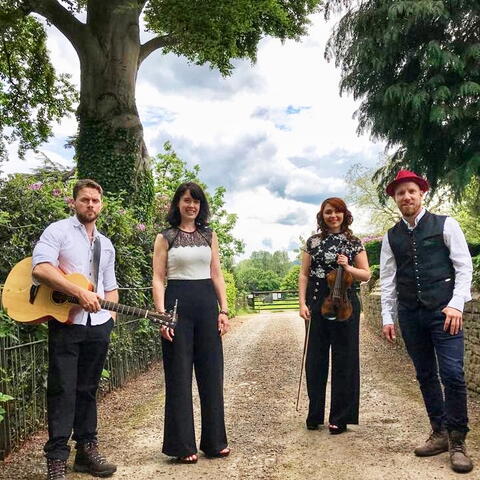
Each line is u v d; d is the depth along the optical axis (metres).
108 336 3.47
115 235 6.82
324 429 4.30
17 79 17.17
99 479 3.32
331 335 4.20
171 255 3.77
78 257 3.35
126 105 12.81
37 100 17.52
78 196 3.40
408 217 3.64
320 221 4.35
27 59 17.08
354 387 4.13
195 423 4.63
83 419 3.42
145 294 7.79
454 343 3.38
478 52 9.61
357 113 11.36
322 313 4.16
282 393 5.77
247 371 7.23
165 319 3.48
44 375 4.37
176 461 3.64
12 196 5.40
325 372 4.28
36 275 3.13
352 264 4.26
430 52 9.57
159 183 19.48
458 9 9.84
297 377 6.68
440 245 3.52
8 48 16.41
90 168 12.62
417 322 3.56
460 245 3.48
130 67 12.95
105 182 12.52
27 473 3.41
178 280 3.76
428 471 3.25
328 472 3.34
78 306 3.27
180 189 3.86
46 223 5.51
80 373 3.41
